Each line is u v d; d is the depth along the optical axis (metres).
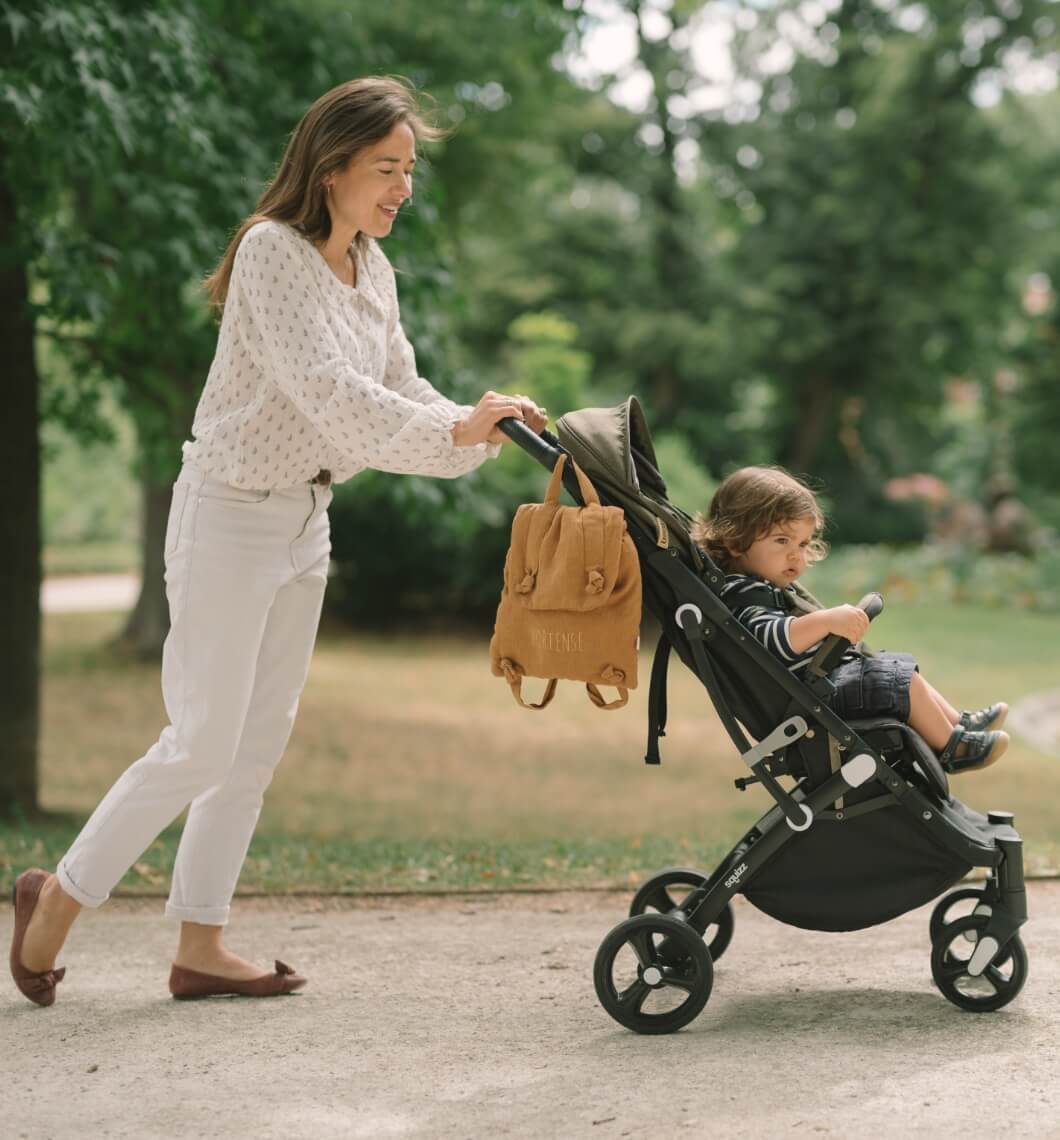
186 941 3.45
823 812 3.22
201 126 6.40
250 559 3.24
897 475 33.94
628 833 7.80
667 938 3.21
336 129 3.12
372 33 11.09
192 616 3.23
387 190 3.18
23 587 7.66
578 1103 2.68
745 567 3.41
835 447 33.16
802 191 27.95
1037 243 27.94
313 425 3.20
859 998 3.36
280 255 3.12
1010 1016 3.18
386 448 3.06
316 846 5.97
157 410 9.15
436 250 7.69
